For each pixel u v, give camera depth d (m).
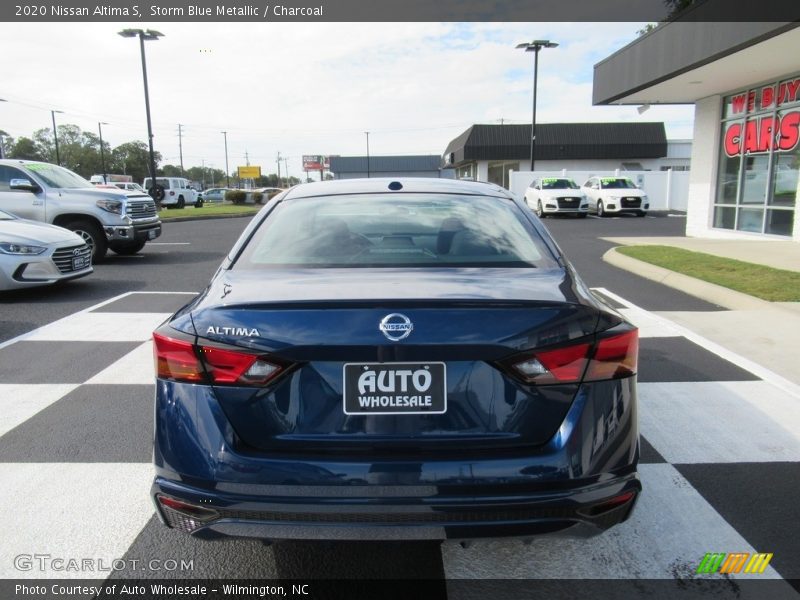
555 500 1.98
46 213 10.88
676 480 3.20
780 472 3.28
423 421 2.02
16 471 3.30
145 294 8.06
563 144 42.22
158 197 31.81
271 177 136.12
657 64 12.79
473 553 2.62
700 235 15.73
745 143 14.04
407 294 2.10
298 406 2.03
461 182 3.54
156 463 2.13
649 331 6.05
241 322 2.05
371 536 1.99
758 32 9.41
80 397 4.39
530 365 2.02
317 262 2.58
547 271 2.50
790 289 7.40
